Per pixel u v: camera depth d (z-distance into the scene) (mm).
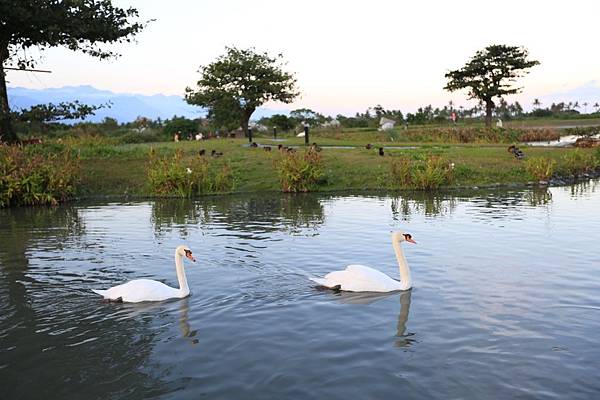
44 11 29531
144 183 26000
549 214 17734
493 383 6629
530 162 27938
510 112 117562
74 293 10125
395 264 11758
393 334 8062
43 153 29203
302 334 8102
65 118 33219
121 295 9609
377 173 27172
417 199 21969
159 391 6617
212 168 27672
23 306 9461
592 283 10234
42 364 7367
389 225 16109
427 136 56531
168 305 9383
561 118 100625
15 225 17547
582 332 8031
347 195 23609
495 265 11555
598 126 70875
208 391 6582
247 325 8469
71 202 23109
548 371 6898
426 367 7047
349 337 7977
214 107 62906
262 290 10078
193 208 20578
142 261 12328
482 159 30500
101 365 7305
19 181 22312
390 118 91438
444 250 12891
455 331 8133
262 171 27906
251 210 19766
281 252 12836
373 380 6746
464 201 21172
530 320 8500
